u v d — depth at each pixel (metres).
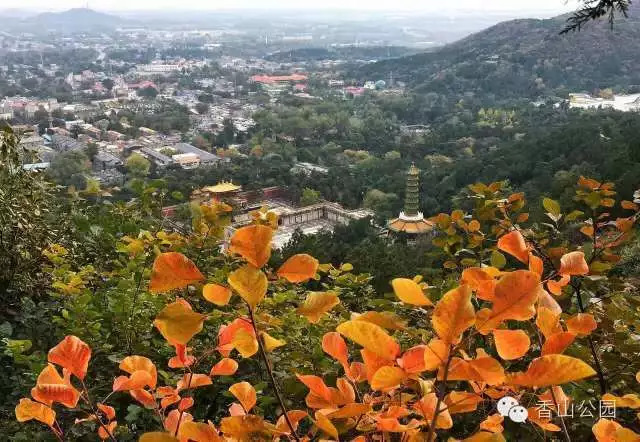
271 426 0.88
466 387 1.53
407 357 0.83
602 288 2.01
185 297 2.43
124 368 1.09
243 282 0.77
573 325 1.04
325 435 1.25
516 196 2.26
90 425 1.82
